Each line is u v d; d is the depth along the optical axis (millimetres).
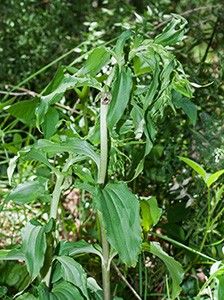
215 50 2176
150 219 1442
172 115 2055
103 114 1092
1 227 2107
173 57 1058
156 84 1080
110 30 2887
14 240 2084
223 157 1924
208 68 2102
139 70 1256
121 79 1040
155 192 2135
